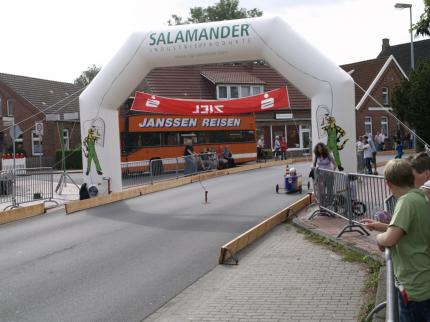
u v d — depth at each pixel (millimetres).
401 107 23859
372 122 46344
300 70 15117
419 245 3662
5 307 6961
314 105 15172
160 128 30344
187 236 11242
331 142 14938
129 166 21750
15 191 16344
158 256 9508
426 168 4457
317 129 15180
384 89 47344
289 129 43781
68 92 49250
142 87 42000
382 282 6578
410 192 3773
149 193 19812
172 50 15984
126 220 13609
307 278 7531
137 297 7172
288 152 42562
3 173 16609
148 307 6746
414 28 10844
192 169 25812
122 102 17422
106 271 8586
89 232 12094
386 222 5547
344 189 10352
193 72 44094
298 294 6824
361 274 7527
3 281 8234
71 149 39844
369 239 9453
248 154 33938
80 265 9039
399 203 3729
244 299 6797
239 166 31641
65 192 21047
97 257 9578
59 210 16047
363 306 6023
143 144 29875
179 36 15859
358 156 22859
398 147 27219
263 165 31609
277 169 29062
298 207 13539
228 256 8938
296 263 8422
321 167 13492
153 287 7605
